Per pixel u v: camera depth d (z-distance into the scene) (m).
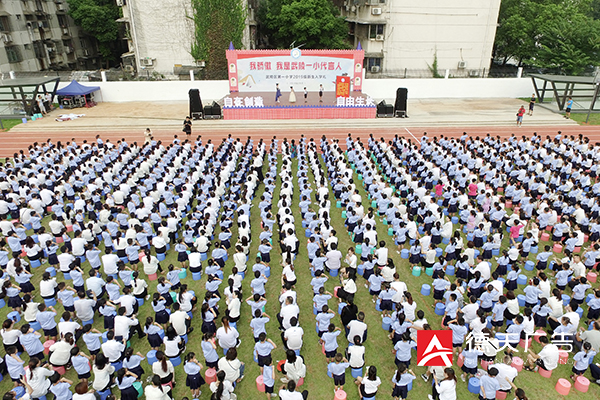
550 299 11.61
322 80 40.81
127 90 42.41
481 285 12.41
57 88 40.78
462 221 17.19
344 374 9.70
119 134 32.28
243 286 13.76
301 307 12.80
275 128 33.53
